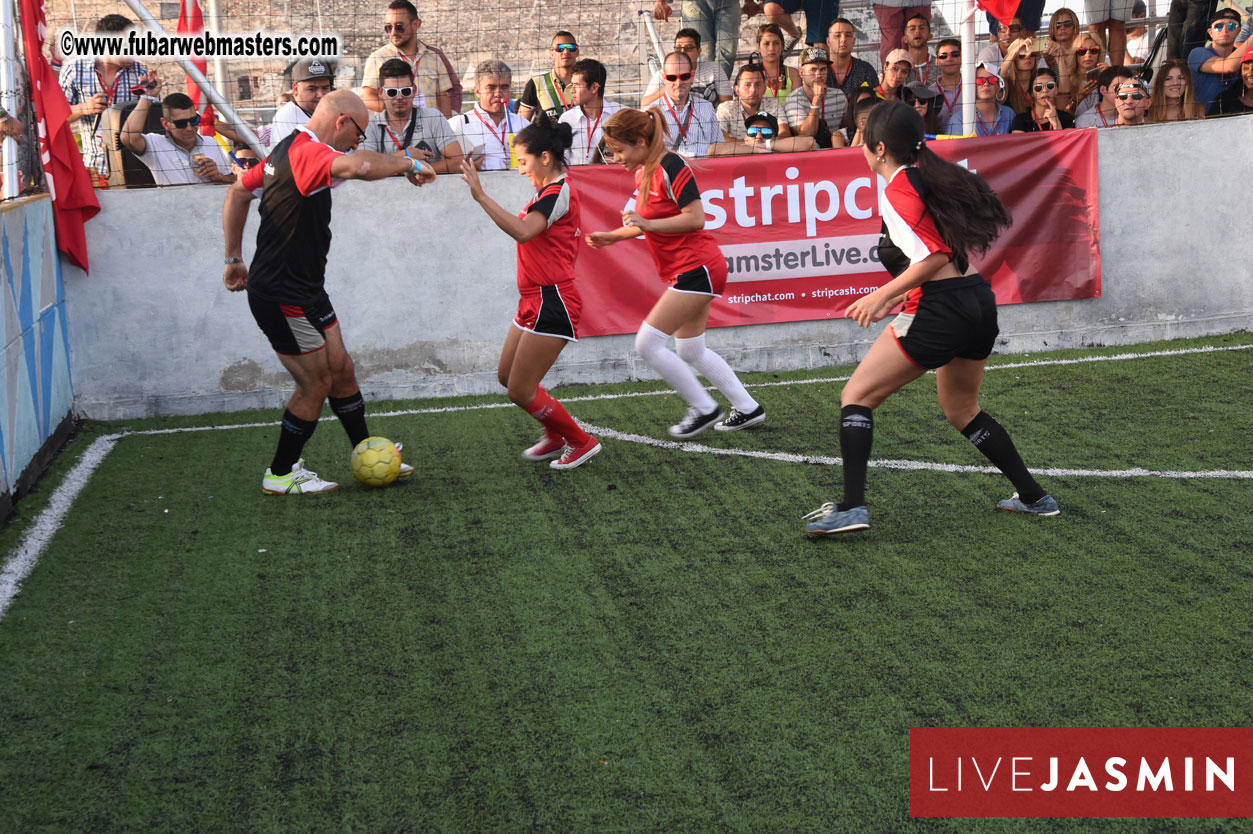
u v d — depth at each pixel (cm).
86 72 703
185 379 689
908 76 788
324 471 555
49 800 267
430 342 716
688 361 591
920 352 400
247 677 328
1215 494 458
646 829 247
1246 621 337
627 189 713
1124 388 649
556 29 825
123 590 399
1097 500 457
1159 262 766
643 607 369
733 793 259
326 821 255
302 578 407
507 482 523
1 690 323
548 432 553
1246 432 546
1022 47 797
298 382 501
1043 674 310
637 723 292
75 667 337
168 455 593
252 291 479
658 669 323
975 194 381
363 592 392
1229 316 779
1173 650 321
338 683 322
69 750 289
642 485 511
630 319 731
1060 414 602
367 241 698
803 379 722
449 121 751
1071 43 825
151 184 686
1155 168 754
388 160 461
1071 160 743
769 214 730
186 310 682
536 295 512
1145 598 358
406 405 702
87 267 661
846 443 417
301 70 704
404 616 369
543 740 286
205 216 675
